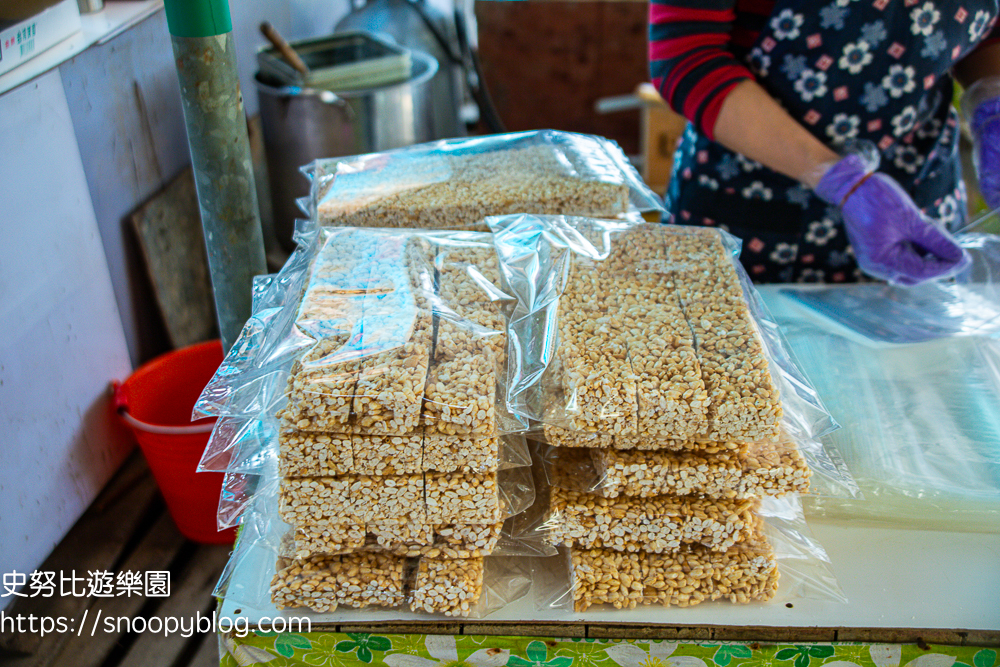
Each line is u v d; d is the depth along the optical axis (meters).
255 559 0.83
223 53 0.86
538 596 0.80
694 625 0.78
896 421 0.99
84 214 1.45
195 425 1.41
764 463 0.76
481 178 1.07
